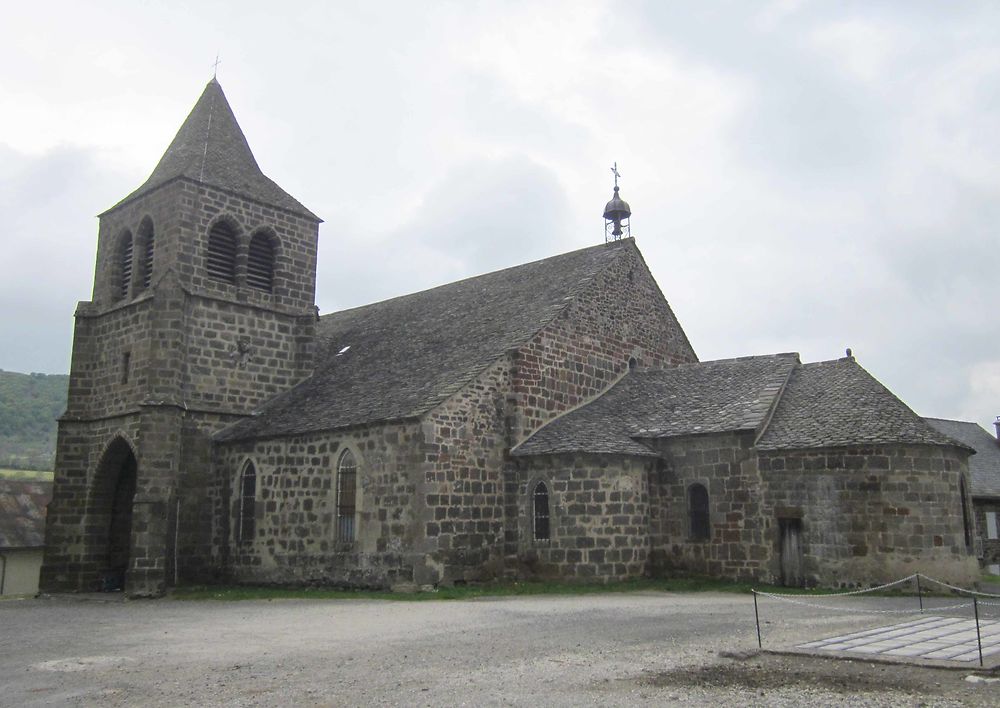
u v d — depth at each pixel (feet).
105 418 114.73
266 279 123.95
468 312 120.98
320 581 95.30
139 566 98.22
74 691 37.73
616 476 91.20
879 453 82.79
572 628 54.95
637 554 91.50
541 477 93.56
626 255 120.26
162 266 113.60
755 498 88.63
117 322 117.19
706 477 92.22
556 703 33.12
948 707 31.55
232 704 34.27
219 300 115.55
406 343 118.93
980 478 161.58
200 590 100.78
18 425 385.29
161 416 104.88
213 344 114.01
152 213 117.29
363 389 106.42
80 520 114.32
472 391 93.71
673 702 32.91
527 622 58.80
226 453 109.60
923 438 82.17
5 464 320.50
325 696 35.32
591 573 89.30
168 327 108.58
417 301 139.54
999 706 31.55
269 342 120.57
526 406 98.43
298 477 100.22
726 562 89.56
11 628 64.18
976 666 38.24
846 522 83.35
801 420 90.27
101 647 52.11
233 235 120.16
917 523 81.00
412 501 87.40
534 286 119.14
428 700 34.12
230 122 130.11
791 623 55.62
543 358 101.91
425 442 87.76
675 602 72.23
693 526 92.73
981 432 184.03
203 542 108.17
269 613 72.02
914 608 66.13
